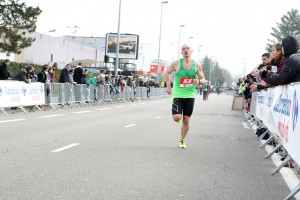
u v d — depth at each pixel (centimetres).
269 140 902
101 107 2144
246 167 675
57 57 4662
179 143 846
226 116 1872
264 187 546
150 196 475
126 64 5959
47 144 811
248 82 1683
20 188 484
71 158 675
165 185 529
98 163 644
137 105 2536
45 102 1717
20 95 1512
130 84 3262
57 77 3250
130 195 475
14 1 2800
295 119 550
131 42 5166
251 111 1472
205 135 1077
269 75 671
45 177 541
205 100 4256
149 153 754
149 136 1000
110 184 520
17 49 2847
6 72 1606
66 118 1389
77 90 2059
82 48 5388
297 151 526
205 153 788
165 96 4981
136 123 1314
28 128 1062
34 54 4106
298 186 483
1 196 450
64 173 568
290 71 629
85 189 491
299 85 527
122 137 961
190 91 830
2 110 1398
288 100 615
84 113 1653
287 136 611
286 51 661
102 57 6081
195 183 547
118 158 692
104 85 2500
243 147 894
